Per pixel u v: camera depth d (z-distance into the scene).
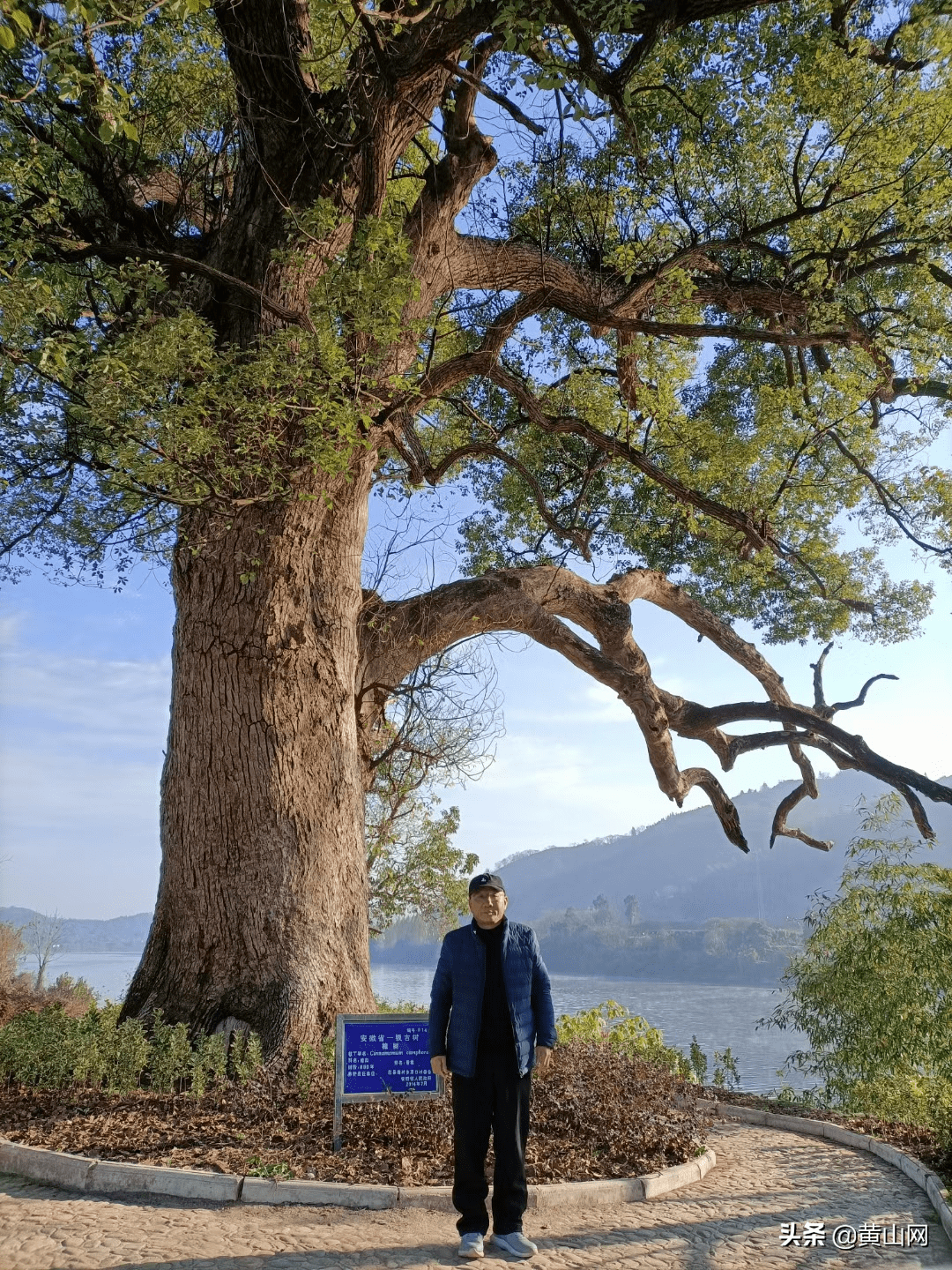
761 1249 4.77
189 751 9.22
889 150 10.93
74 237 9.09
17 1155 5.67
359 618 11.84
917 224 11.29
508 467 17.27
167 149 11.23
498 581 12.95
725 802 14.79
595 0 7.43
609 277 13.38
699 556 17.61
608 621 14.35
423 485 13.93
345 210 10.06
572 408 13.88
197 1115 6.57
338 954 8.98
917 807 13.18
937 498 14.38
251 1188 5.20
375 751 13.27
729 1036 69.56
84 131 9.15
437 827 19.81
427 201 11.30
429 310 11.93
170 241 10.45
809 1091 11.38
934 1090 8.94
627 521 17.69
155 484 7.54
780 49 11.94
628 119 7.98
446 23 8.16
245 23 9.04
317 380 7.76
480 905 4.98
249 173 9.89
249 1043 7.80
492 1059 4.81
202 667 9.31
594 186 13.28
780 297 12.90
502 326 12.66
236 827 8.95
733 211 12.97
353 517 10.37
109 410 6.82
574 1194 5.44
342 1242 4.56
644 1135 6.56
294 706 9.40
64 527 9.76
